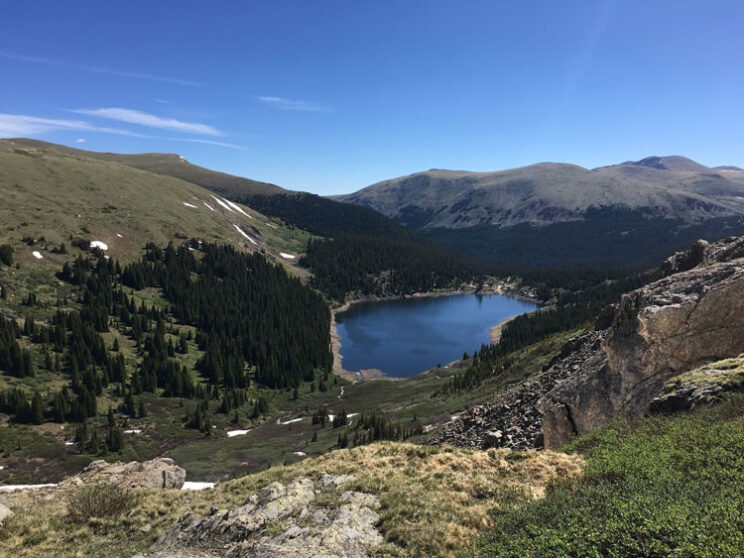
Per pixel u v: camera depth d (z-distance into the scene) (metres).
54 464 59.44
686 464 13.23
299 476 20.53
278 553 11.96
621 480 13.32
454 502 14.76
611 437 18.27
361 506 15.01
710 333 23.86
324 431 76.00
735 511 8.77
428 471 18.20
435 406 75.56
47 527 19.98
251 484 21.69
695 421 16.17
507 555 10.10
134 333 108.56
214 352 108.06
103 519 20.73
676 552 7.94
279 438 74.44
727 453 12.60
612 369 26.17
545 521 11.28
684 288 27.17
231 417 87.25
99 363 92.75
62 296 111.00
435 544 12.12
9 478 54.56
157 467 28.45
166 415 82.00
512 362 80.50
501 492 15.20
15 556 17.59
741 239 31.62
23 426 68.00
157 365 96.62
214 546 14.12
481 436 36.31
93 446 63.91
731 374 18.66
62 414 72.56
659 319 25.31
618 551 8.66
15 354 81.38
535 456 17.94
